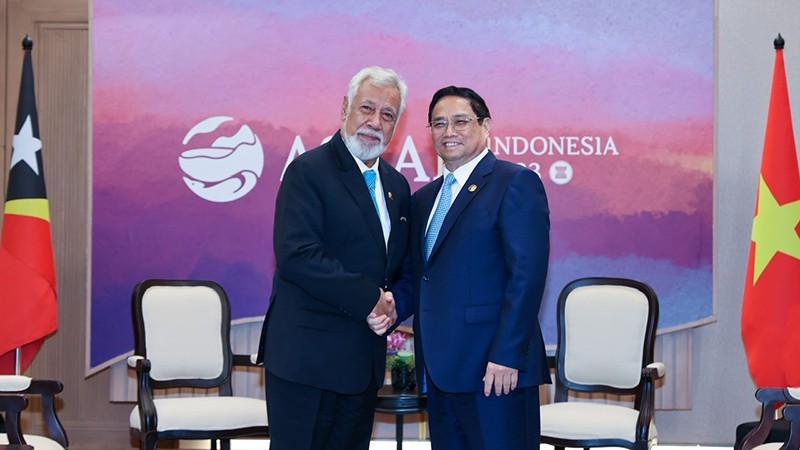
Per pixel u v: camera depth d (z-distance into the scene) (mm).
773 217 4879
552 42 5512
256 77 5523
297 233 3119
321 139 5516
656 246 5496
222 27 5520
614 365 4727
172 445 5805
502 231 3146
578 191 5512
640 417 4199
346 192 3201
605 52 5512
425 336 3188
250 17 5520
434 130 3275
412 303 3455
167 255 5488
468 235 3176
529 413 3189
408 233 3424
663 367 4371
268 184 5516
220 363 4840
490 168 3264
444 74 5500
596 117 5516
